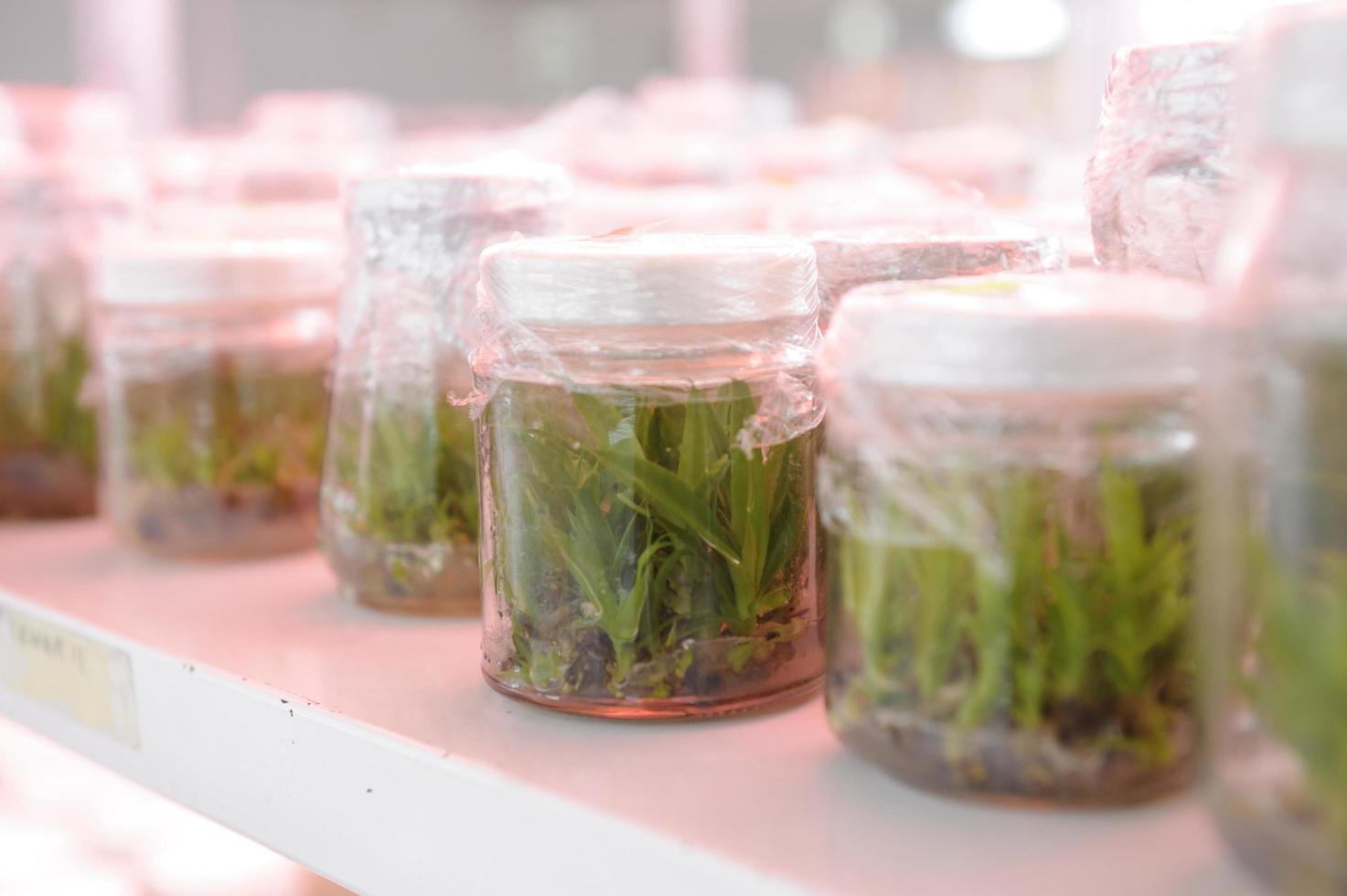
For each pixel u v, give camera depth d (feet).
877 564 1.32
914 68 6.51
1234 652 1.10
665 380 1.51
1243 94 1.09
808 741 1.55
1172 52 1.60
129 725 2.02
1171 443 1.24
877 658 1.33
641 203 2.83
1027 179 3.70
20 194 2.93
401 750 1.54
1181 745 1.28
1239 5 1.63
